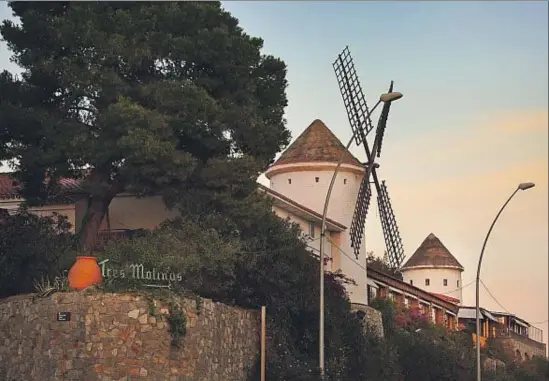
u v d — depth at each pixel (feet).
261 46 119.65
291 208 147.02
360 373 126.21
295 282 116.78
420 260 275.18
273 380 106.73
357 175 172.24
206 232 105.19
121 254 99.40
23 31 110.22
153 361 88.69
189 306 93.86
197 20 112.68
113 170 111.34
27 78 110.32
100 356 87.04
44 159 105.81
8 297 98.94
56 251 105.19
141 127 102.94
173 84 105.91
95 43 106.42
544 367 228.43
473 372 161.68
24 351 91.86
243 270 111.65
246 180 109.60
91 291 89.25
